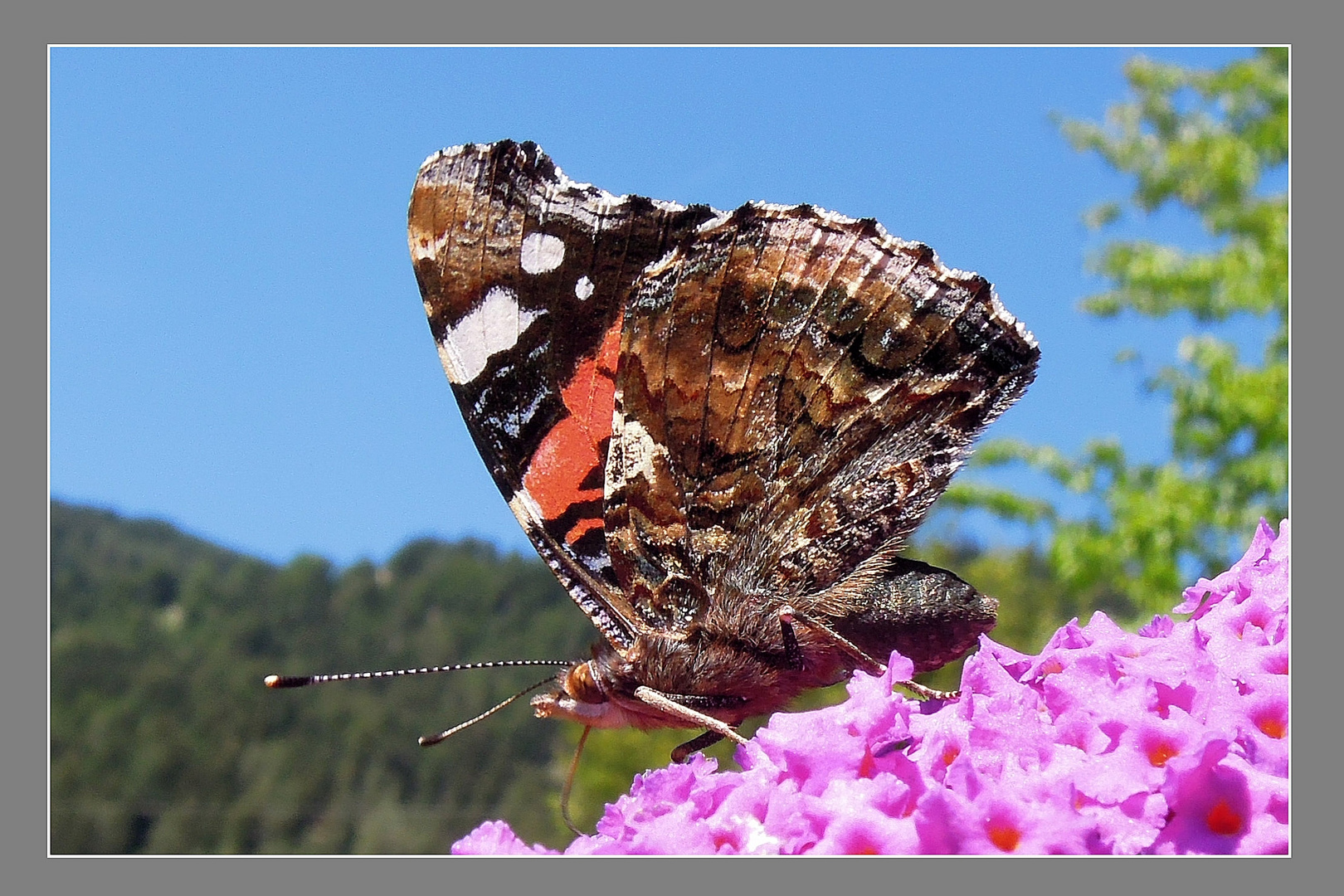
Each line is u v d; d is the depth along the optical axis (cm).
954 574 25
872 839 22
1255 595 23
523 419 25
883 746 23
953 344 25
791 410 25
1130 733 22
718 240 25
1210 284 59
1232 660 23
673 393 25
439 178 25
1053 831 22
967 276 25
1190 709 23
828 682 25
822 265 25
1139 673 23
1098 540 57
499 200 25
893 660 23
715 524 25
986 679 23
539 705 25
